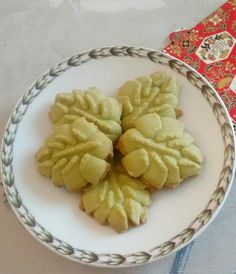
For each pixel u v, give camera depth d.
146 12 0.31
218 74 0.29
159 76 0.26
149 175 0.24
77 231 0.25
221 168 0.25
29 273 0.26
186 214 0.24
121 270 0.25
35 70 0.31
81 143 0.24
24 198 0.26
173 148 0.24
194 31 0.30
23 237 0.26
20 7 0.32
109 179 0.25
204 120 0.26
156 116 0.25
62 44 0.31
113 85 0.28
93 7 0.32
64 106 0.26
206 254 0.25
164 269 0.25
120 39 0.31
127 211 0.24
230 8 0.30
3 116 0.29
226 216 0.26
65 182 0.25
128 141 0.24
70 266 0.25
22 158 0.27
